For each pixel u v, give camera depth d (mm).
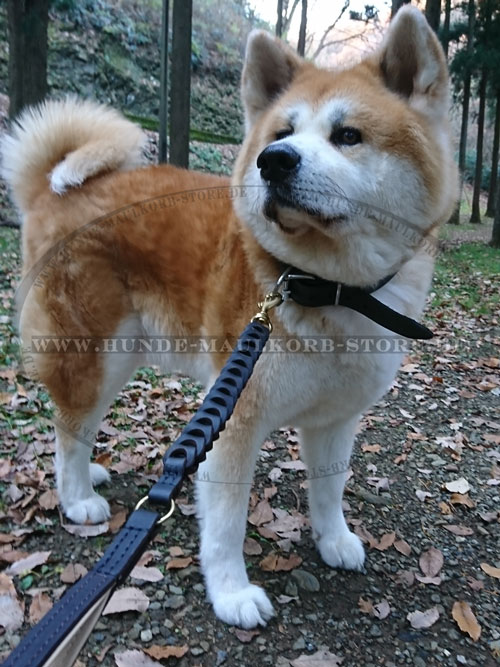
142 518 368
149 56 6031
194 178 848
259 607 725
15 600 715
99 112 921
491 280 3178
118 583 337
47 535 855
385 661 679
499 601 780
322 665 660
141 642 682
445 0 6117
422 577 819
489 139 10164
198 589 773
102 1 6020
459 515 978
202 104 6398
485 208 8719
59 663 312
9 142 928
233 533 721
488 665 678
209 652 677
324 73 725
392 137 625
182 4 3057
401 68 692
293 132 676
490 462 1162
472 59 5219
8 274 2049
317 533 857
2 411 1189
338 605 763
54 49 5320
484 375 1702
